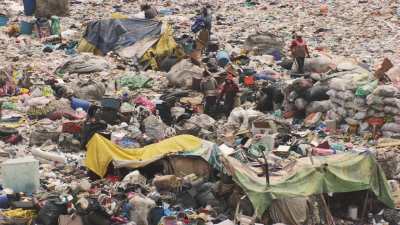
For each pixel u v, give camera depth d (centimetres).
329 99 3391
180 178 2434
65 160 2758
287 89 3503
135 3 6800
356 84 3253
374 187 2391
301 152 2827
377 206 2425
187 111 3403
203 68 4003
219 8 6706
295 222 2205
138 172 2469
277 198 2222
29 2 5919
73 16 6047
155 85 4016
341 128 3272
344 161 2405
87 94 3653
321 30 5769
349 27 5959
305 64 4206
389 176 2655
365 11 6625
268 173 2358
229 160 2364
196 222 2195
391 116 3166
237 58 4522
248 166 2464
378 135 3167
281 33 5603
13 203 2286
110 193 2381
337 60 4378
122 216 2242
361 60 4703
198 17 5291
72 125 3019
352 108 3238
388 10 6638
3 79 3769
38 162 2564
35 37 5275
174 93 3628
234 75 3912
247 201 2245
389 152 2744
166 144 2588
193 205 2352
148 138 2959
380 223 2342
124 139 2908
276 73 4188
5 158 2770
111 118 3192
